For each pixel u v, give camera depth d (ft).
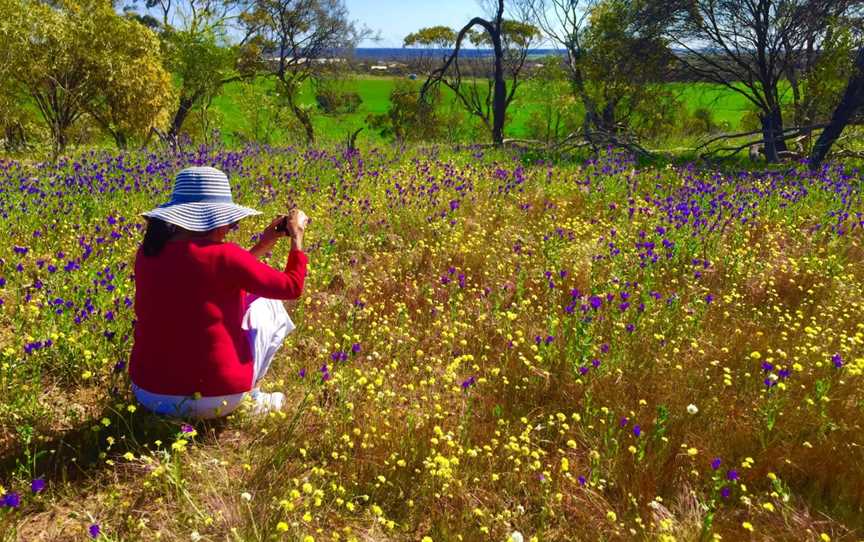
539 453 12.31
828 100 54.80
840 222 26.35
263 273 11.34
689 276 20.45
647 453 12.25
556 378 14.65
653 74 62.64
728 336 17.07
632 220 26.55
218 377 11.48
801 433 12.95
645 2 59.41
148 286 11.16
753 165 50.21
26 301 15.07
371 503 11.01
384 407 13.38
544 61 84.53
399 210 26.96
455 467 11.44
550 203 28.91
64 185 29.07
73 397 13.24
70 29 68.54
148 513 10.22
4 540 9.18
